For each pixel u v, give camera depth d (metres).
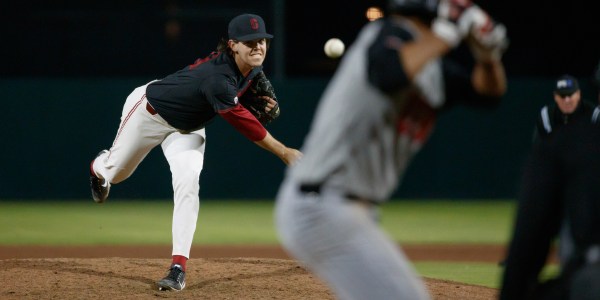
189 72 19.59
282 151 19.28
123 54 56.44
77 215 42.91
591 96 48.12
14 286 19.38
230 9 56.28
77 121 48.56
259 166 49.47
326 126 9.90
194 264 22.67
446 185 50.31
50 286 19.42
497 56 9.86
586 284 10.07
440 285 20.80
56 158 48.62
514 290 11.69
